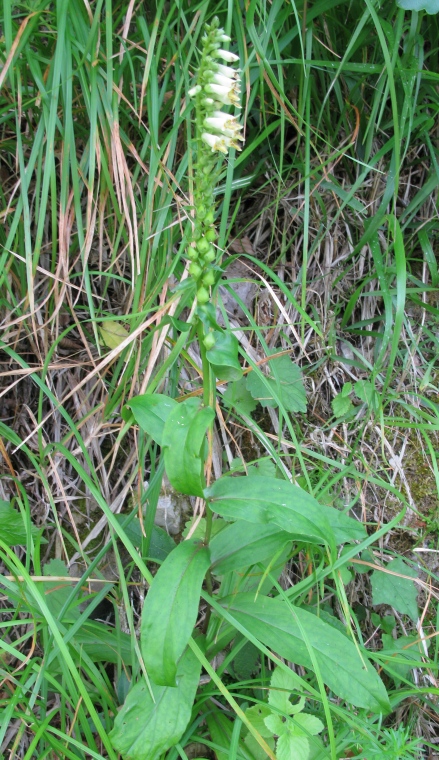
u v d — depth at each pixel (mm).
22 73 834
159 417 659
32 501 918
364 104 977
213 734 716
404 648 865
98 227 924
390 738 675
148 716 645
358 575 930
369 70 863
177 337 901
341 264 1013
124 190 810
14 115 858
